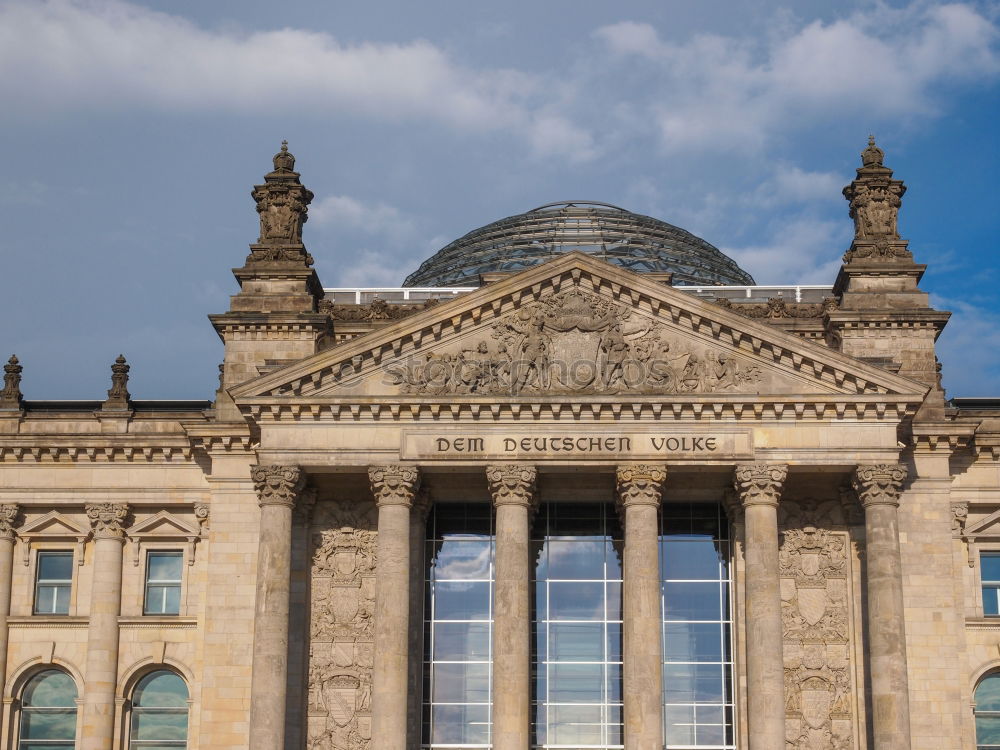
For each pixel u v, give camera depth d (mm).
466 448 95062
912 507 98500
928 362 103688
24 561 105688
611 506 102438
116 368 108750
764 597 92812
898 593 92812
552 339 96562
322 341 105750
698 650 100000
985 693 100875
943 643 96750
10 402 108125
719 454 94500
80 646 104062
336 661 98125
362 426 95750
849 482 97688
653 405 94625
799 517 99625
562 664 99938
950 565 97688
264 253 107125
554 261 96750
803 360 95188
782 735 91250
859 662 96812
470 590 101312
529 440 95062
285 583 93812
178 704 103375
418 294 119688
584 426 95188
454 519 102438
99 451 105500
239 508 100438
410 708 96375
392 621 92938
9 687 103562
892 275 105500
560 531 102125
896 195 107562
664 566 101312
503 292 96500
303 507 98562
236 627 98562
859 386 94875
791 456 94500
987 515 101500
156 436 104750
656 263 125125
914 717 95812
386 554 93875
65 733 104000
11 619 104188
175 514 105000
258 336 104500
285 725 93688
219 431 100750
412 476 94688
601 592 101000
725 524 101875
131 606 104125
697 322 96312
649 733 90562
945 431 98500
